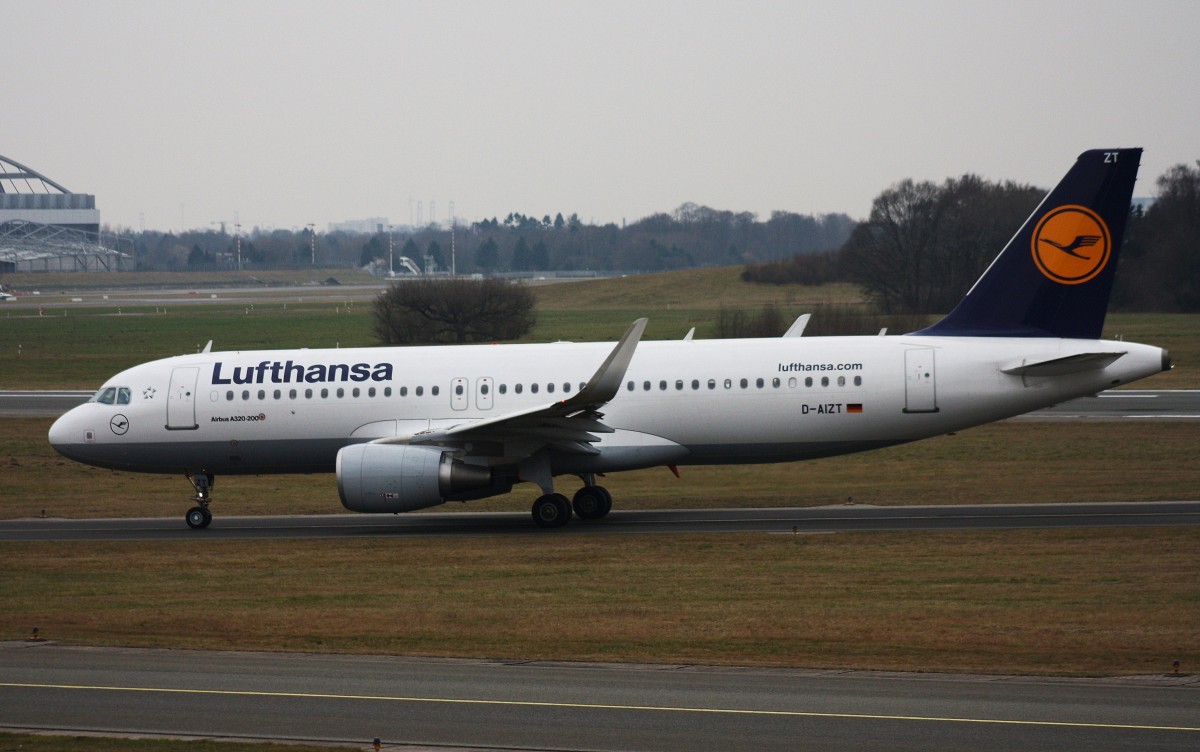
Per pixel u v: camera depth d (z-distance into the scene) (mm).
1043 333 114562
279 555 103062
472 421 118125
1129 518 108062
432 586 89000
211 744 51281
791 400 114625
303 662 65375
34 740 52094
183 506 136500
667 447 115750
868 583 85625
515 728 52875
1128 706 54812
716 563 94188
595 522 116875
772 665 64000
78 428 123875
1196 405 194375
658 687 59219
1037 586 83062
